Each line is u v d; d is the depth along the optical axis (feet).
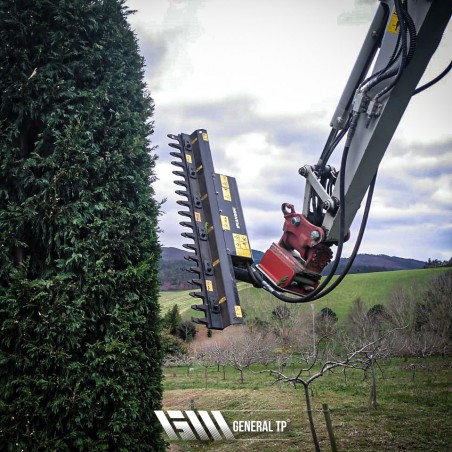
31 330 19.38
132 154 22.04
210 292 16.34
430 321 107.34
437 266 175.94
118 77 22.63
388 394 47.62
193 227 17.12
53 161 20.16
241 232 17.84
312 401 45.37
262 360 77.77
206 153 18.34
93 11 21.95
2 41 20.20
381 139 14.79
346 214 16.07
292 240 17.47
